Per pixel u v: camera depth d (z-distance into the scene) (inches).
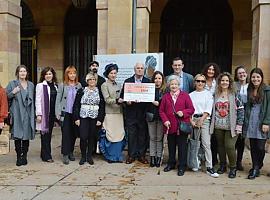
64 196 223.1
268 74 360.2
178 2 567.2
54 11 590.9
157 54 327.0
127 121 305.3
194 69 568.4
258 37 365.1
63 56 598.2
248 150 358.6
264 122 256.4
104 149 310.7
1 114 285.1
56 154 344.8
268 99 257.1
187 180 257.0
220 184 247.9
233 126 260.8
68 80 308.3
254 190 234.5
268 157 328.5
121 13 379.6
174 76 279.7
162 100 278.2
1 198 219.9
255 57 376.2
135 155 310.0
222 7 554.6
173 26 571.8
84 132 296.2
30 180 256.1
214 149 289.4
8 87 296.8
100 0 388.2
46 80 307.9
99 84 314.3
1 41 397.7
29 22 601.9
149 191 232.4
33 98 300.7
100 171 280.7
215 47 560.1
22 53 606.2
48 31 595.8
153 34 569.3
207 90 276.7
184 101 272.4
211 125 269.3
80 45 597.9
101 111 304.2
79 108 298.5
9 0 397.4
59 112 302.0
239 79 285.6
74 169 286.4
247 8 533.3
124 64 332.5
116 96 306.2
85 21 594.6
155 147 295.4
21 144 299.1
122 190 234.4
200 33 565.3
